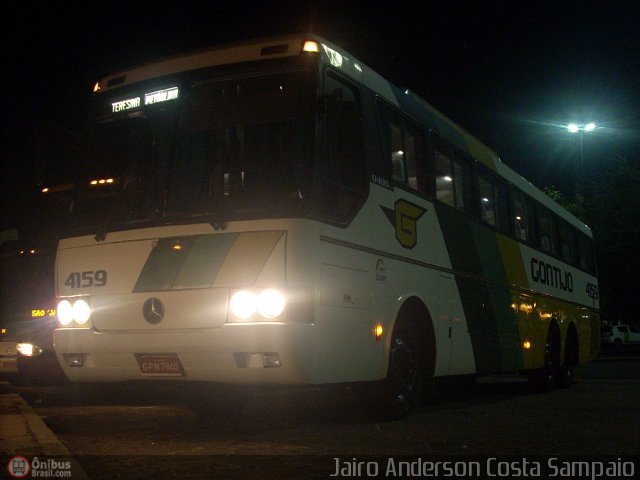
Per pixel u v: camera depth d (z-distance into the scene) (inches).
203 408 387.5
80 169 329.4
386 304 339.3
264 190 290.7
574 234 739.4
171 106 316.8
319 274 287.9
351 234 313.7
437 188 415.5
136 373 302.5
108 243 310.2
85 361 312.7
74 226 322.3
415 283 372.2
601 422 369.7
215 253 289.0
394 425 349.1
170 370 295.4
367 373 322.7
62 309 316.8
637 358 1438.2
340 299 301.1
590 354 755.4
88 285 311.6
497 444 298.7
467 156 469.4
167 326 291.3
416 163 394.0
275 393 527.2
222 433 320.8
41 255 608.4
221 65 314.3
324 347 288.5
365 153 334.3
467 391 598.5
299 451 276.5
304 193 287.1
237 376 285.1
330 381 294.4
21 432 299.3
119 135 325.1
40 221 604.4
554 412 416.2
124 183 316.5
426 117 416.8
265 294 278.5
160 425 345.7
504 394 566.9
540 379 589.0
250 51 311.7
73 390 563.5
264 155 295.3
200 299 286.7
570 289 692.1
